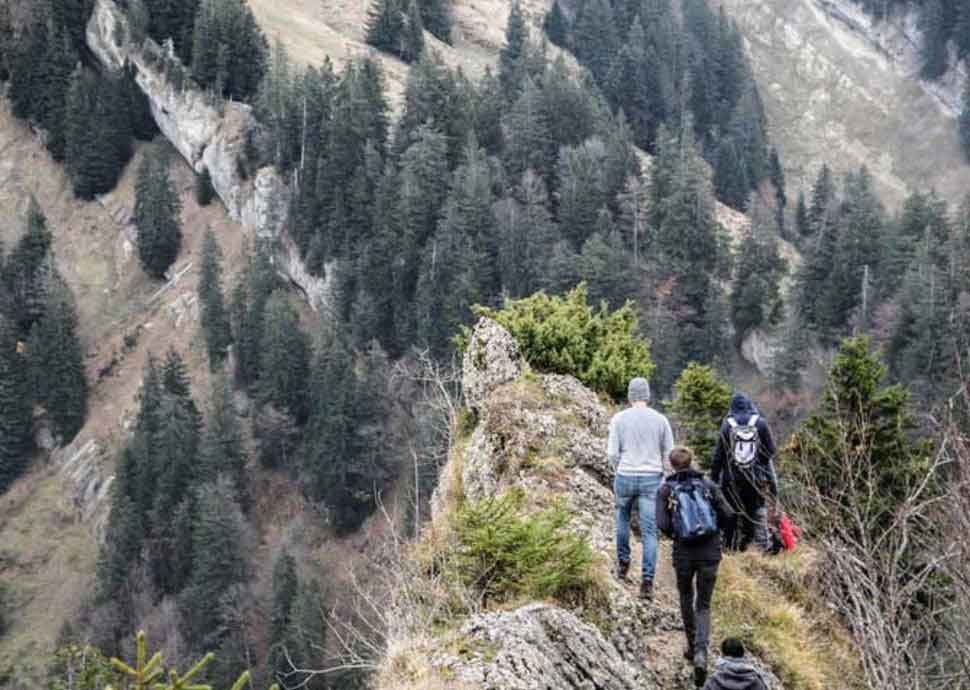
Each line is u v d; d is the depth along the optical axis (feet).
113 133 415.85
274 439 308.19
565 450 46.85
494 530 35.37
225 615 236.84
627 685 32.09
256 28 436.35
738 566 41.47
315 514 293.02
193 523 261.03
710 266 358.43
